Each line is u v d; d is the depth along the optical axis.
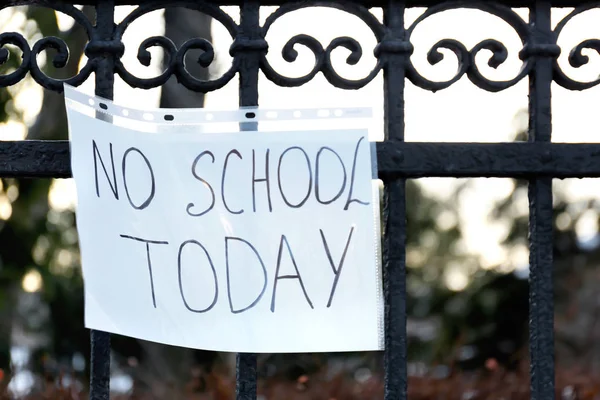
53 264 7.86
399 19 2.57
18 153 2.48
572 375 5.09
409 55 2.55
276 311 2.47
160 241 2.48
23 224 6.64
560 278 12.35
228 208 2.49
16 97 6.05
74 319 9.38
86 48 2.50
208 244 2.48
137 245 2.47
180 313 2.46
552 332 2.56
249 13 2.54
